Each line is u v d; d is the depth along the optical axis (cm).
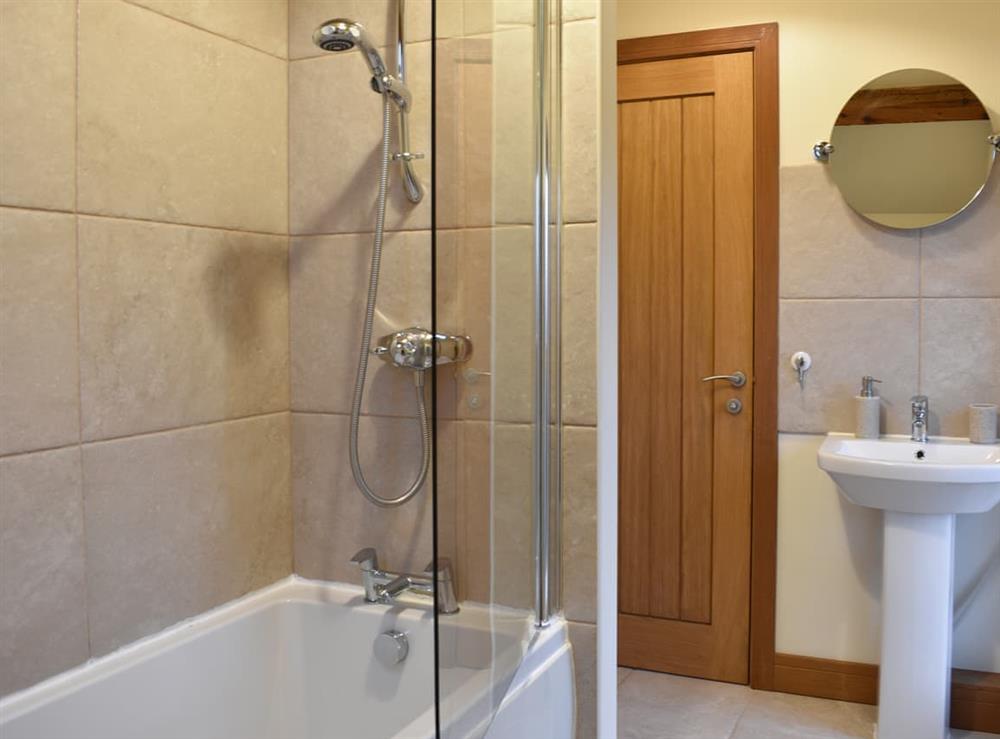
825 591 283
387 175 179
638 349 305
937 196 266
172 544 170
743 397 292
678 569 304
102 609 155
